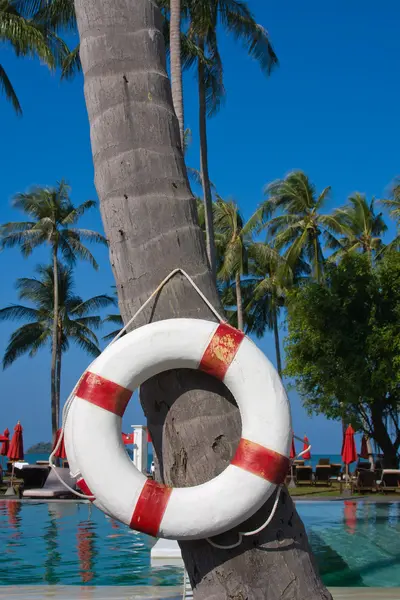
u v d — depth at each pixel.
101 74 2.87
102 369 2.66
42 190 34.78
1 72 21.84
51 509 14.16
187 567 2.65
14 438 20.48
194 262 2.79
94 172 2.91
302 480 22.48
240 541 2.52
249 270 38.12
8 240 33.88
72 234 34.91
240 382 2.61
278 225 34.69
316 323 22.78
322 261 33.03
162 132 2.84
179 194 2.82
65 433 2.70
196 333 2.64
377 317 22.84
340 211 34.91
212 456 2.60
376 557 7.97
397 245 27.92
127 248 2.78
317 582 2.59
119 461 2.60
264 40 23.12
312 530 10.75
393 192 30.52
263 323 40.12
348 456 21.05
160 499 2.52
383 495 19.39
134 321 2.77
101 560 7.53
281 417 2.60
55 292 33.91
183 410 2.65
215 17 22.47
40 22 21.67
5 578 6.43
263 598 2.50
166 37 21.73
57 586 5.14
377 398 22.89
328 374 22.30
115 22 2.89
